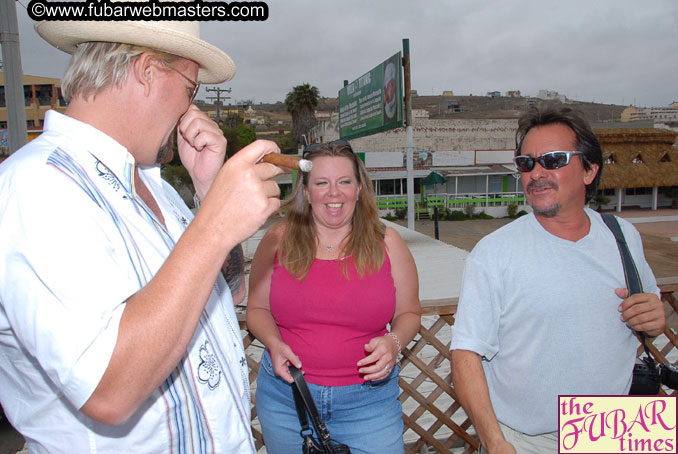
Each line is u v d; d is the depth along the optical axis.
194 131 1.25
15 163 0.81
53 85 38.56
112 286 0.77
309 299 1.73
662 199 37.59
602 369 1.49
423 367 2.26
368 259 1.76
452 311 2.23
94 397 0.73
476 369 1.51
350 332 1.74
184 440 0.95
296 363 1.64
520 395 1.54
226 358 1.10
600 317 1.49
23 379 0.88
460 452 2.51
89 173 0.88
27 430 0.90
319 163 1.80
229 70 1.10
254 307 1.94
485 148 38.59
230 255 1.50
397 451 1.75
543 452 1.54
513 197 32.91
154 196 1.23
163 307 0.74
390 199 32.56
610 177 34.94
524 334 1.52
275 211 0.83
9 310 0.75
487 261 1.57
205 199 0.80
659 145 37.59
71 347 0.71
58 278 0.73
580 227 1.56
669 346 2.41
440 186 34.91
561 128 1.53
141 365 0.73
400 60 14.79
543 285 1.50
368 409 1.73
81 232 0.78
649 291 1.63
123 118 0.94
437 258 9.07
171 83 0.97
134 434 0.90
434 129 37.72
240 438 1.06
